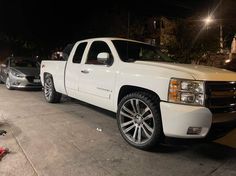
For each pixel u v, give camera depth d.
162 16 13.16
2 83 11.98
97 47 5.23
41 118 5.51
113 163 3.42
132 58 4.77
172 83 3.48
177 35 10.91
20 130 4.62
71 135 4.45
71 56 5.98
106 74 4.64
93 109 6.56
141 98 3.86
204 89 3.37
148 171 3.24
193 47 10.62
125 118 4.26
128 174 3.14
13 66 10.52
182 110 3.34
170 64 4.14
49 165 3.27
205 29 10.71
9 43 18.95
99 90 4.84
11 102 7.29
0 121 5.18
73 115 5.88
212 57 10.99
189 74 3.49
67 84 6.05
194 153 3.88
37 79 9.77
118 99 4.40
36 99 7.90
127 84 4.13
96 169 3.23
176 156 3.74
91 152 3.74
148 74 3.82
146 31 13.78
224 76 3.71
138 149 3.92
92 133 4.60
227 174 3.24
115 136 4.48
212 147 4.16
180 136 3.43
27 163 3.30
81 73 5.41
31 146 3.87
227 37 11.54
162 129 3.63
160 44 11.78
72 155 3.61
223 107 3.54
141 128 3.93
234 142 4.41
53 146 3.90
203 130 3.39
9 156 3.49
